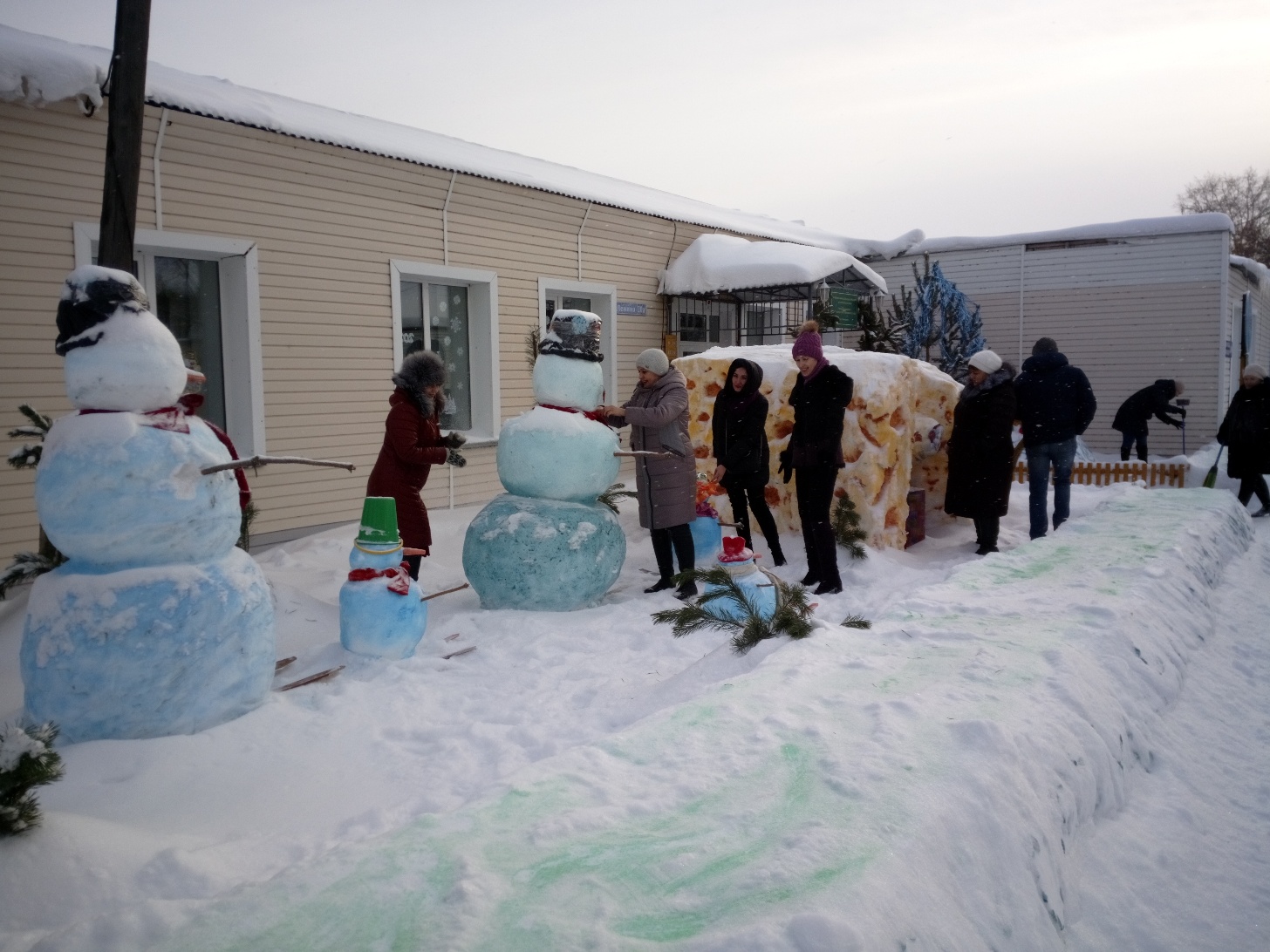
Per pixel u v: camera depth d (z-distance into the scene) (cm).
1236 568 661
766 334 1519
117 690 335
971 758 250
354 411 917
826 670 337
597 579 579
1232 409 1037
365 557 458
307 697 403
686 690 378
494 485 1088
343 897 187
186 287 812
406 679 426
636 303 1256
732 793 235
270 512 850
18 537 684
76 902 234
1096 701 323
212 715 355
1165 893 254
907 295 1508
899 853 200
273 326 842
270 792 315
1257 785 329
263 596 384
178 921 195
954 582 489
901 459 779
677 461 622
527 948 169
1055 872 238
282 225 842
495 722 385
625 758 260
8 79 645
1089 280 1695
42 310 690
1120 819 287
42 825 255
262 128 804
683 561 629
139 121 499
